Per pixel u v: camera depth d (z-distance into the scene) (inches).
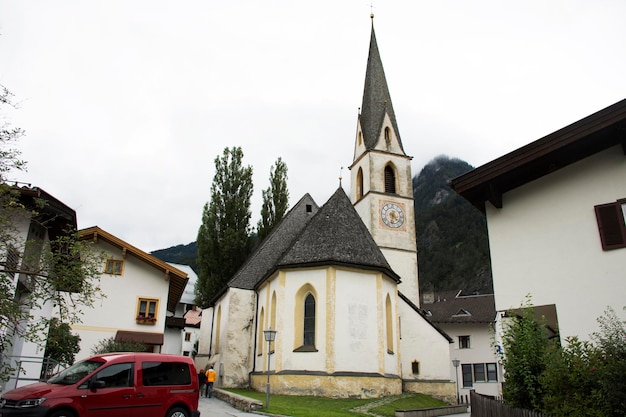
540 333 568.4
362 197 1983.3
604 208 585.3
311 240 1231.5
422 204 7086.6
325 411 867.4
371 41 2287.2
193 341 3029.0
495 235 662.5
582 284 582.2
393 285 1280.8
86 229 1277.1
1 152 484.4
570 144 583.8
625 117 543.2
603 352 463.5
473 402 729.0
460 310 2437.3
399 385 1181.1
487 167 639.8
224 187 2048.5
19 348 831.7
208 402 1002.7
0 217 507.2
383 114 2042.3
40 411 477.4
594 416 433.4
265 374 1226.0
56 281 531.5
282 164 2186.3
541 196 636.1
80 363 552.1
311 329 1155.9
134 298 1298.0
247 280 1483.8
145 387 545.6
